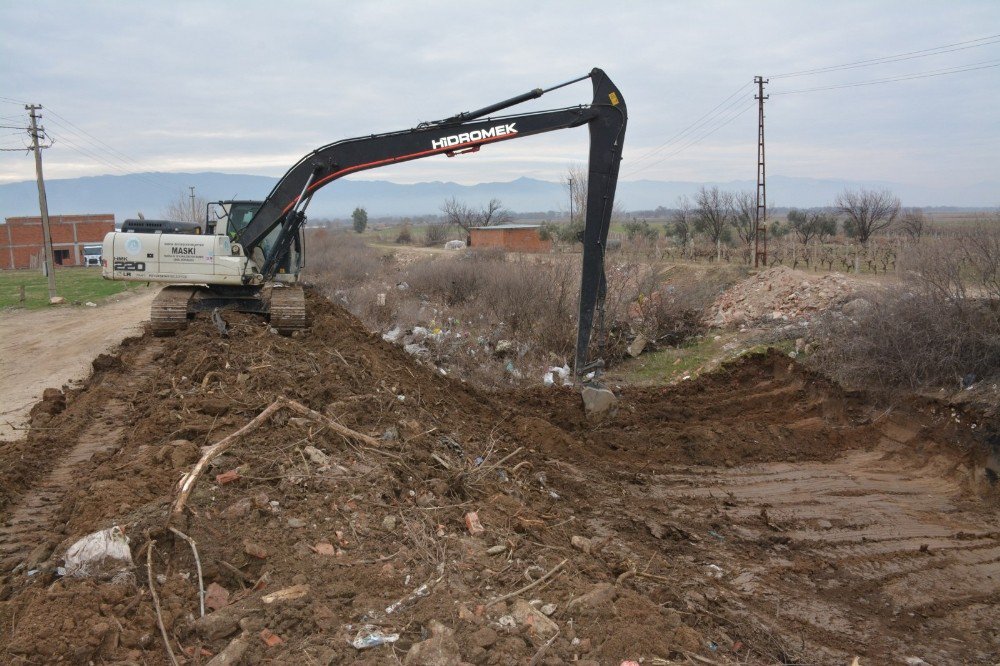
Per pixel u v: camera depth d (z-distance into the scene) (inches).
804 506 388.2
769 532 352.8
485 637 171.8
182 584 185.6
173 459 263.0
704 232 1955.0
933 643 259.9
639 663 176.6
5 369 566.9
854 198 1761.8
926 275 539.2
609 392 499.5
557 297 818.8
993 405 436.1
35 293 1284.4
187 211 2706.7
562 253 1305.4
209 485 239.1
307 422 307.6
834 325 606.2
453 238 3041.3
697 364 693.9
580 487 386.9
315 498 243.0
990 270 521.3
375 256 1806.1
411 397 410.6
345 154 536.1
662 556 311.3
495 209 3216.0
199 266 559.2
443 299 1016.9
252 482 246.8
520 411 528.4
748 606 273.4
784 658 237.0
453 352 726.5
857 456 475.5
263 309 573.3
